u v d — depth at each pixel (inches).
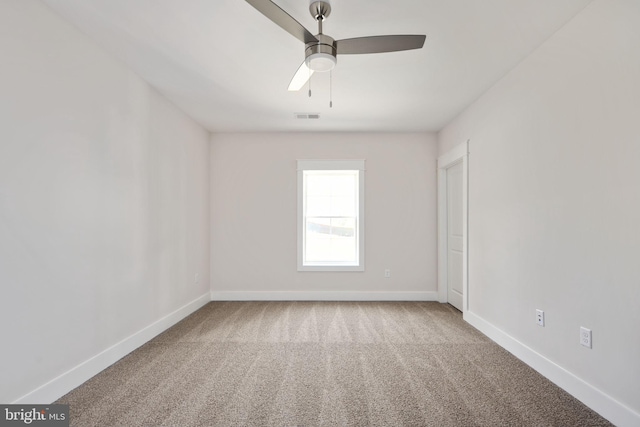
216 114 147.6
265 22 80.3
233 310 154.9
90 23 80.8
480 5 74.0
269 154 176.9
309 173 180.5
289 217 176.6
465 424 67.4
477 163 127.6
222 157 176.6
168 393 79.4
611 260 68.5
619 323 66.7
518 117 100.8
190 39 88.0
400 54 95.5
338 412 71.6
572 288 78.7
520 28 82.7
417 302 169.9
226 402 75.5
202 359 99.3
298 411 71.9
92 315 88.1
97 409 72.4
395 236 175.2
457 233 157.6
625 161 65.4
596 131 72.1
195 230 156.6
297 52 94.7
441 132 169.3
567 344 80.4
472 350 106.0
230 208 176.4
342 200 180.1
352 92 123.2
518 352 99.9
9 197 65.6
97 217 90.0
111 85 95.8
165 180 128.2
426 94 124.7
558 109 83.5
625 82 65.4
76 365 82.6
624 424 65.2
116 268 98.2
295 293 175.3
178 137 139.4
